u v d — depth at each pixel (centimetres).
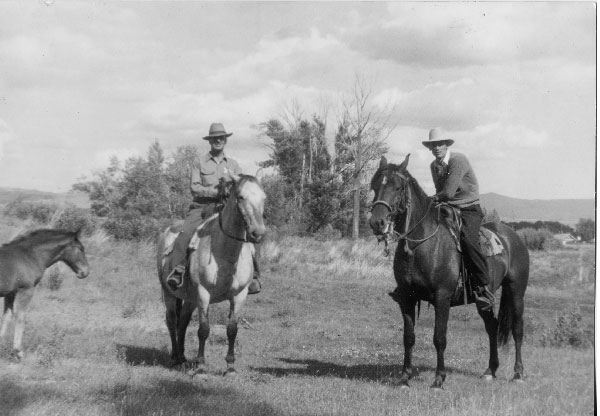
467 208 778
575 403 675
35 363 770
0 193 2684
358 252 2605
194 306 845
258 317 1374
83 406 576
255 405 607
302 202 4600
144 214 2686
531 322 1297
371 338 1166
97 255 2142
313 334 1188
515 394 704
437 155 781
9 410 548
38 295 1382
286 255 2509
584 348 1041
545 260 2562
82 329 1066
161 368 801
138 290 1577
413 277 726
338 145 4550
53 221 2409
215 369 817
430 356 990
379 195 693
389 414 591
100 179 2775
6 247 864
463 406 619
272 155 4784
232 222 733
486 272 748
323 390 692
